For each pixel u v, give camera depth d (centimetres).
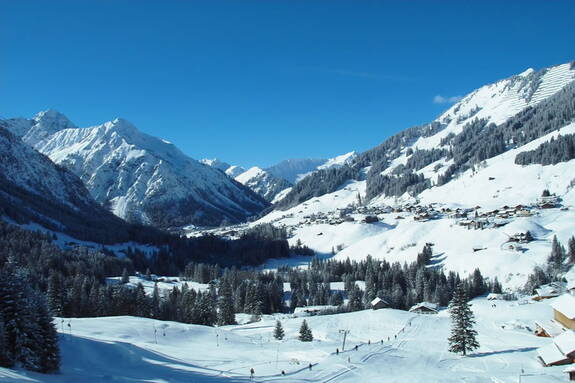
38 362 5297
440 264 19738
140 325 9875
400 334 10494
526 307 12219
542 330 9556
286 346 9212
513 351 8238
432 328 11075
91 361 6431
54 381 4903
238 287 16838
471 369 7162
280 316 14612
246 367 7294
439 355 8244
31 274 14038
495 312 12306
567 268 15738
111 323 9850
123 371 6147
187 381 5975
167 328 9900
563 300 9469
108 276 19888
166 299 14612
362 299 16400
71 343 6938
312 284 18250
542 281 14825
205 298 13238
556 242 16612
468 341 8219
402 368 7312
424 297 15362
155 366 6700
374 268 19175
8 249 17250
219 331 10312
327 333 10619
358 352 8400
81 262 18250
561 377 6369
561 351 7138
